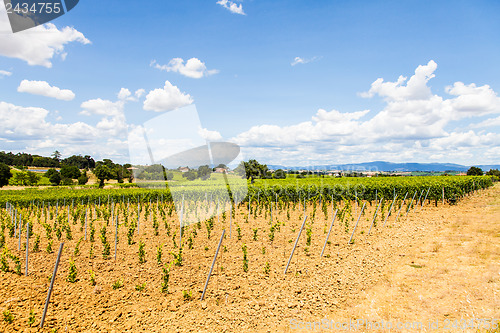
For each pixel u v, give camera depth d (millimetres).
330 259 8797
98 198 23453
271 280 7281
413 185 20453
